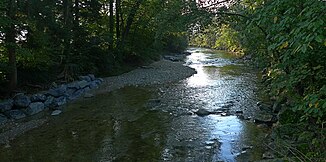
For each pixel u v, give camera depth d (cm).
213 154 874
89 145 948
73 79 1778
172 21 1074
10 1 1212
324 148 491
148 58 3195
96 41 2145
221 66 3094
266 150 849
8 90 1345
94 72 2153
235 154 868
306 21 352
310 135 567
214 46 6062
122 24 2733
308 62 528
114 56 2519
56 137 1020
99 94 1717
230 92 1747
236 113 1302
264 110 1299
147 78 2270
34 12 1410
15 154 876
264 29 763
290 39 386
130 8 2673
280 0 441
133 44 2878
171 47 4538
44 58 1467
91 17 2147
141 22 2786
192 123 1177
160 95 1691
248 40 1148
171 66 3009
